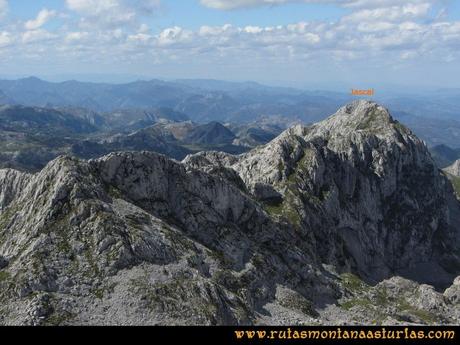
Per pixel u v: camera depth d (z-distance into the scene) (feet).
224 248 432.25
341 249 636.48
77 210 361.30
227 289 372.38
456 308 510.58
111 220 358.84
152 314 306.55
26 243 345.10
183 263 361.71
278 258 467.11
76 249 340.39
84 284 318.86
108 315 301.43
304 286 460.96
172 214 437.17
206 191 465.47
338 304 462.19
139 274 333.62
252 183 625.00
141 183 427.33
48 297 302.45
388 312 460.14
